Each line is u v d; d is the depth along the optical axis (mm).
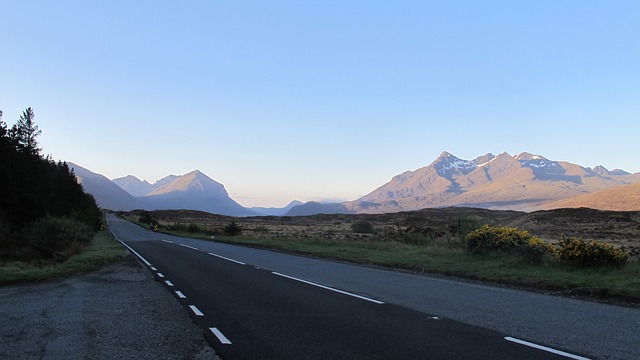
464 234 26062
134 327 8445
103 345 7215
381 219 162125
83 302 11086
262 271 17766
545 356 6559
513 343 7246
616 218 93000
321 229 92125
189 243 40500
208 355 6703
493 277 14727
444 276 16094
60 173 90438
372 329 8242
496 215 158375
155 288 13453
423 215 175250
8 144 52594
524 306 10359
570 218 94500
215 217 195875
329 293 12344
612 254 15641
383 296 11805
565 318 9070
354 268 18797
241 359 6512
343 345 7199
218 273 17188
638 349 6891
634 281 12523
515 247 18750
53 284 14461
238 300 11320
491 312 9703
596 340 7398
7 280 14547
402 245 28922
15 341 7430
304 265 20109
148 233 70250
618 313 9539
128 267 19703
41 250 20859
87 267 19062
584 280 12984
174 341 7473
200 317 9336
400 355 6656
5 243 20141
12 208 47438
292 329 8273
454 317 9227
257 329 8289
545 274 14422
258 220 174000
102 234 62594
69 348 7027
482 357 6539
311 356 6629
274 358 6551
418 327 8375
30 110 74250
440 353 6738
